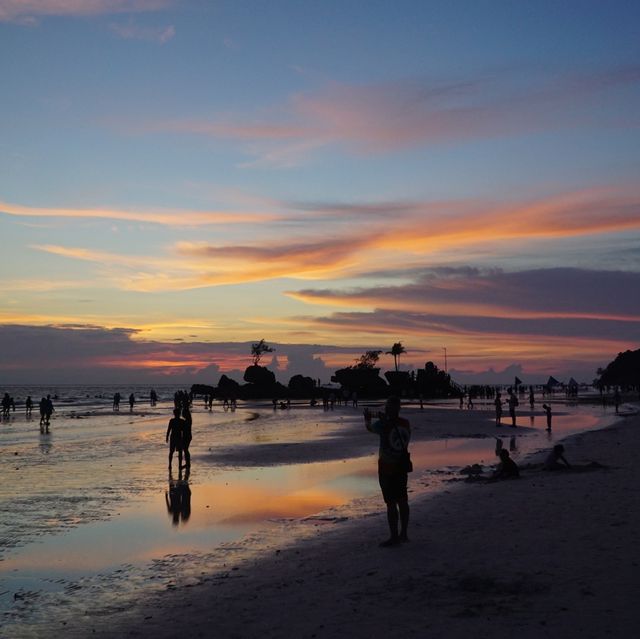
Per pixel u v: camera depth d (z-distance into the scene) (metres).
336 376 133.88
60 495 16.59
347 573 8.90
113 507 14.96
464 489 16.28
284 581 8.71
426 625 6.63
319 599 7.76
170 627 7.08
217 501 15.74
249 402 118.50
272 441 33.75
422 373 132.00
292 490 17.52
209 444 31.94
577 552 9.24
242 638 6.61
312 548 10.68
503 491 15.41
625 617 6.55
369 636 6.41
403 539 10.58
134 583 9.05
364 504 15.16
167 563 10.14
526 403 90.38
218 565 9.91
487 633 6.30
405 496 10.55
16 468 22.20
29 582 9.20
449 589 7.83
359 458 25.48
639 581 7.73
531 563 8.77
